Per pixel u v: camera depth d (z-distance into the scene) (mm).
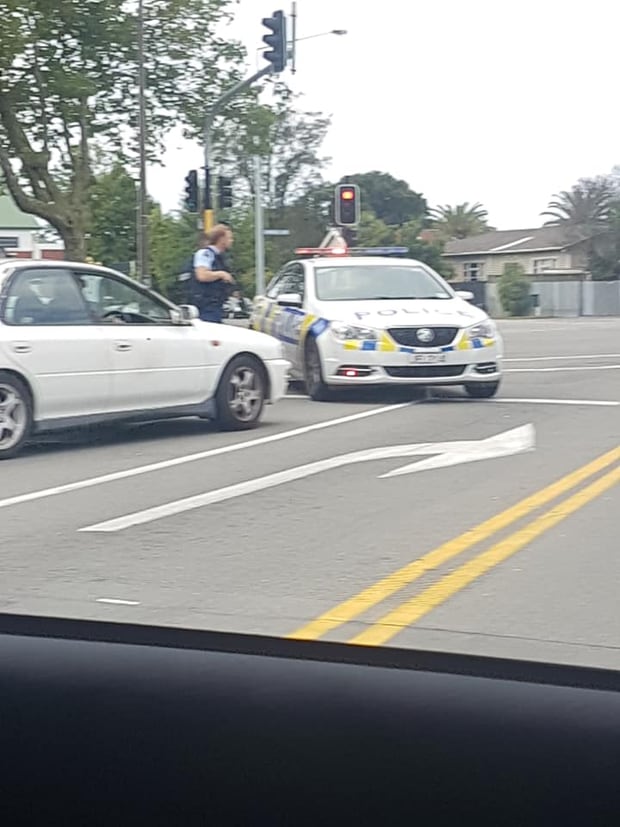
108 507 8711
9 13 32344
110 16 36031
